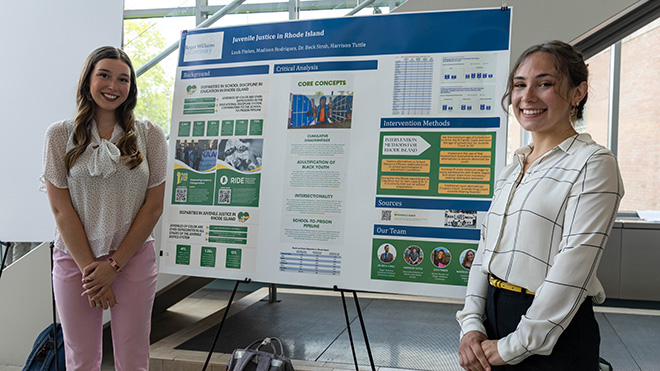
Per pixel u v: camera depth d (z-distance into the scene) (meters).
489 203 1.98
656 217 4.68
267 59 2.27
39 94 2.57
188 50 2.40
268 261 2.19
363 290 2.08
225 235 2.25
